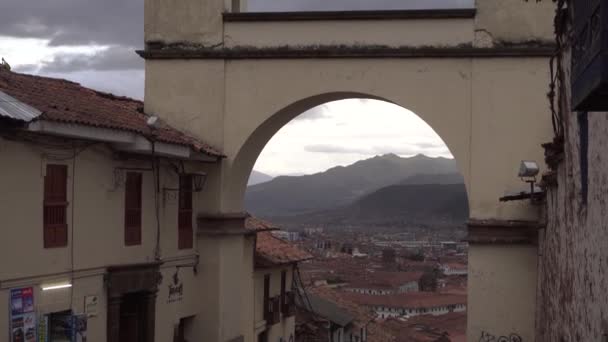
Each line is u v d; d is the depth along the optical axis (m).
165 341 16.59
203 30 17.97
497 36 16.58
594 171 9.18
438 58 16.88
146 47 18.20
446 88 16.84
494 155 16.59
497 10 16.61
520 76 16.56
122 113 15.93
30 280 12.42
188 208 17.69
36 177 12.59
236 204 18.48
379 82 17.11
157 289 16.17
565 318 11.91
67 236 13.40
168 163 16.77
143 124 15.75
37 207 12.62
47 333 12.94
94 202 14.20
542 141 16.45
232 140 17.83
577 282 10.63
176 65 18.09
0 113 11.17
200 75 17.97
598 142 8.91
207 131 17.91
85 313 13.85
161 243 16.52
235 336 18.52
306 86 17.47
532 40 16.47
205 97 17.94
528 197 15.31
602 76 5.23
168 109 18.06
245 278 20.59
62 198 13.30
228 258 18.17
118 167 14.95
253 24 17.75
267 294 24.19
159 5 18.19
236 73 17.84
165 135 15.95
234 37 17.84
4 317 11.84
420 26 16.97
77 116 13.00
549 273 14.09
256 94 17.73
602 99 5.82
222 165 17.86
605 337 8.59
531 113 16.50
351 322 35.56
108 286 14.59
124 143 14.38
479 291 16.44
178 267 17.16
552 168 13.30
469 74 16.77
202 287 17.97
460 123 16.77
